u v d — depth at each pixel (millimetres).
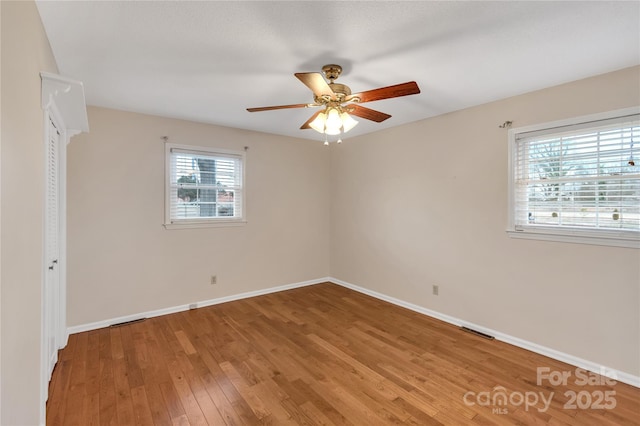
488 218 2980
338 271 4855
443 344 2799
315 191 4840
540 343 2639
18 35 1221
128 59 2102
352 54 2033
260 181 4246
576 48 1959
